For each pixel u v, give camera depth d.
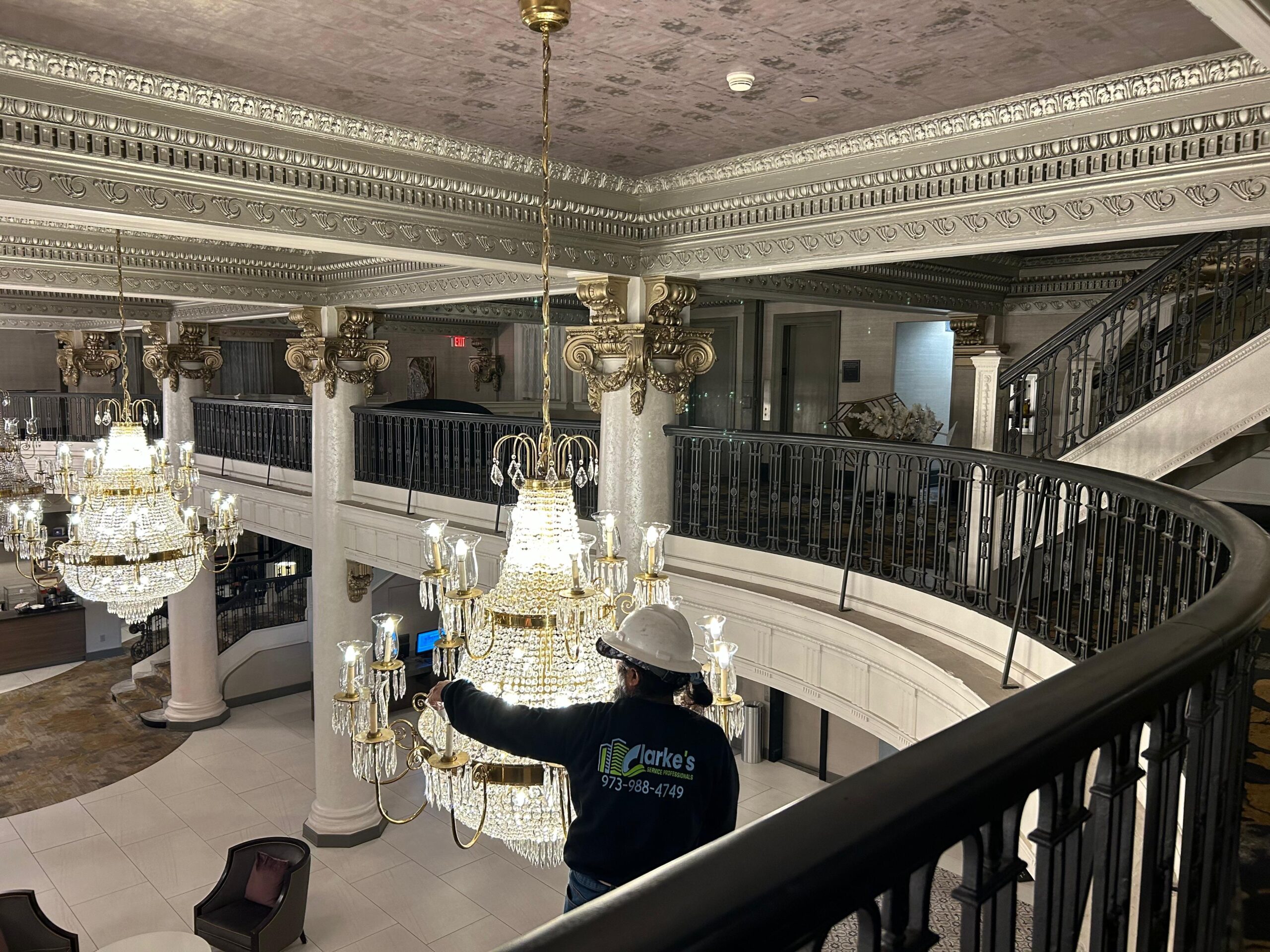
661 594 4.75
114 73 4.77
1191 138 4.64
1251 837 2.42
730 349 15.37
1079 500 4.42
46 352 22.38
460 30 4.25
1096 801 1.23
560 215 7.04
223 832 13.01
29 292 13.59
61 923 10.84
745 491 12.32
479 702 3.16
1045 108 5.06
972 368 12.66
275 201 5.64
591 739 2.88
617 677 4.04
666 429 8.07
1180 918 1.55
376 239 6.11
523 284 8.69
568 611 3.86
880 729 6.17
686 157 6.53
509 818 3.86
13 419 17.72
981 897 0.93
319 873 11.89
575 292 8.14
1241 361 6.08
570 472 4.59
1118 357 6.91
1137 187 4.88
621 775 2.79
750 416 15.02
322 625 12.24
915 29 4.17
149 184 5.15
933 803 0.82
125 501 7.68
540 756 3.00
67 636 20.58
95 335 17.77
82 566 7.57
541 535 4.04
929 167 5.68
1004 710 1.01
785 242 6.61
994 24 4.11
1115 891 1.25
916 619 6.15
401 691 4.12
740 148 6.27
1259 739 3.07
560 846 4.08
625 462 8.00
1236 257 6.46
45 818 13.43
